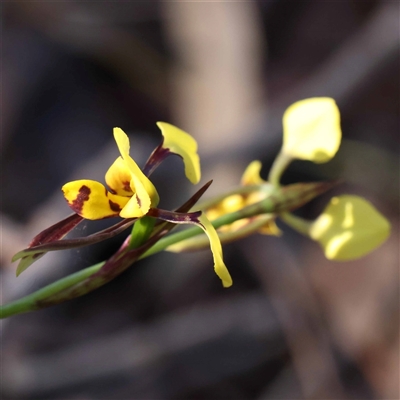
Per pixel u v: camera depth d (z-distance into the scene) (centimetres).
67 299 24
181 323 38
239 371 38
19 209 42
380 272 43
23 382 33
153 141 39
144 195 23
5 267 32
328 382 38
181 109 45
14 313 23
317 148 25
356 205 26
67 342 36
